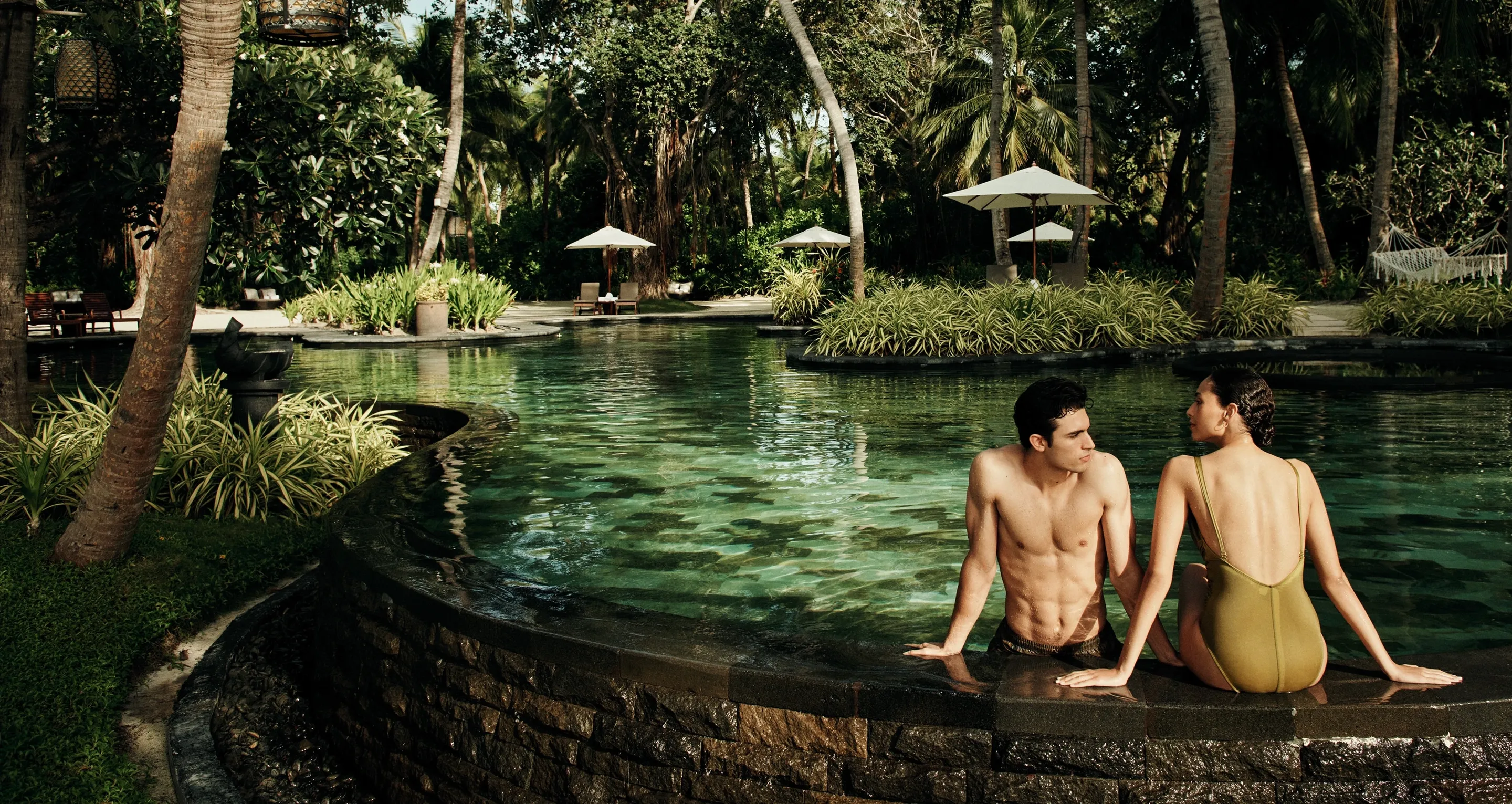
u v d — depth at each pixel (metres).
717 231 38.47
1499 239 21.67
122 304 30.75
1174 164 31.25
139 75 8.47
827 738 2.98
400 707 3.92
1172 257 31.89
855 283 20.88
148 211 8.49
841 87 30.98
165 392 5.38
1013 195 20.92
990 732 2.84
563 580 5.02
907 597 4.79
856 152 34.59
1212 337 16.72
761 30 29.69
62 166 8.88
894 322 15.30
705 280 36.91
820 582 5.01
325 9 6.73
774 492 6.77
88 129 8.41
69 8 8.90
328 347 18.36
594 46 29.42
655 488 6.88
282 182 8.82
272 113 8.78
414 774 3.78
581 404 10.95
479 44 31.70
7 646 4.47
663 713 3.17
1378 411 9.54
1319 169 30.14
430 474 6.95
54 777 3.57
